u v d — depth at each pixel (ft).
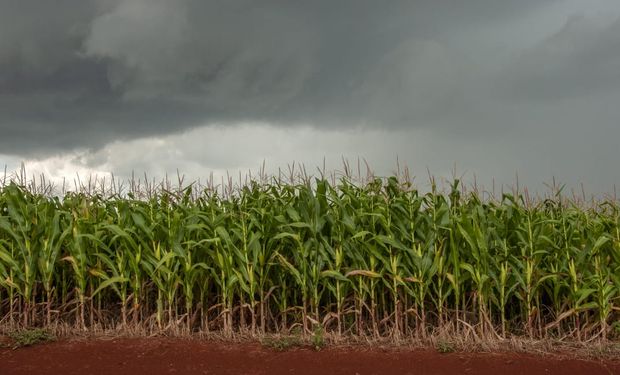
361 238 26.86
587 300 28.48
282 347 24.67
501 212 28.58
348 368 22.48
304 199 27.40
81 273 28.04
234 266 28.19
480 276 26.30
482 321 26.27
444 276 26.68
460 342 24.93
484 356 23.59
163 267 27.32
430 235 26.84
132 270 28.66
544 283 28.78
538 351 24.18
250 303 29.01
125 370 22.40
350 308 27.43
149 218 28.76
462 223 26.09
